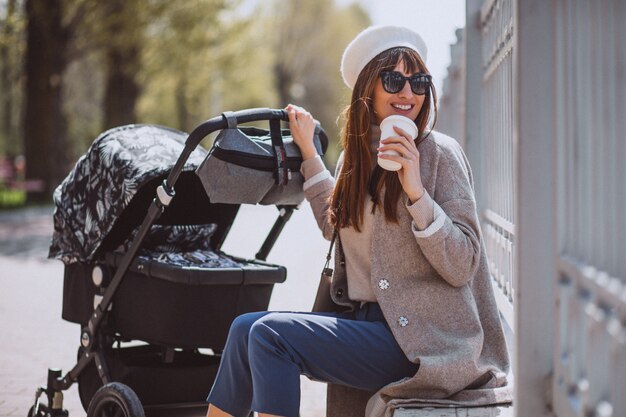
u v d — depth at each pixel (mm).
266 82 44812
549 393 2385
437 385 2762
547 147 2340
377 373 2875
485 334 3004
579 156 2123
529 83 2334
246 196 3281
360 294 2998
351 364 2861
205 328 3432
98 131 38094
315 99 52250
